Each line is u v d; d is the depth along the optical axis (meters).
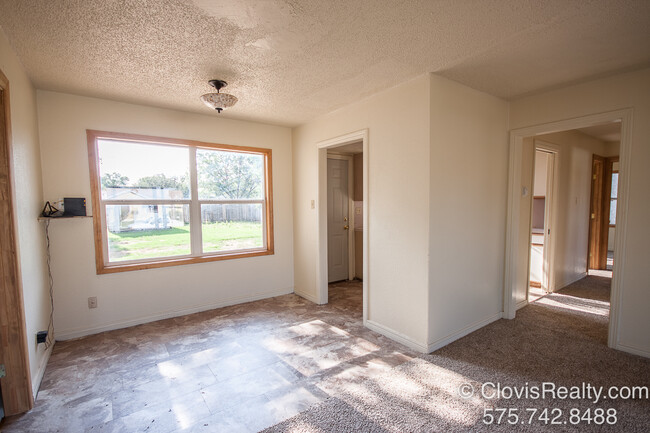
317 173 3.90
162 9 1.64
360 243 5.14
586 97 2.72
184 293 3.58
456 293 2.83
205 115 3.67
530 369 2.33
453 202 2.74
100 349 2.73
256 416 1.85
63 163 2.91
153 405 1.97
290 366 2.42
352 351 2.66
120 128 3.18
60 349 2.73
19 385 1.89
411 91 2.64
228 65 2.35
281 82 2.68
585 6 1.63
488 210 3.12
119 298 3.20
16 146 2.05
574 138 4.50
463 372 2.30
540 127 3.02
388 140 2.88
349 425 1.76
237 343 2.83
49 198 2.85
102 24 1.79
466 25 1.82
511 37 1.96
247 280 4.05
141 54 2.17
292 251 4.47
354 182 5.19
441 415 1.84
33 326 2.21
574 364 2.39
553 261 4.26
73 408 1.94
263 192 4.26
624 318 2.58
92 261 3.06
